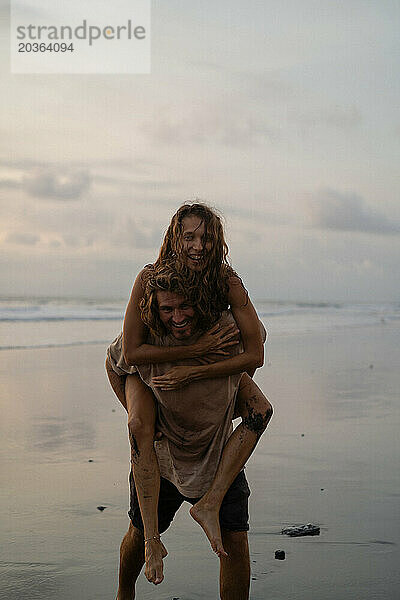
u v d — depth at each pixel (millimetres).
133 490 3738
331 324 32031
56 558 4406
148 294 3375
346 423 8586
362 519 5148
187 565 4379
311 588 3996
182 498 3773
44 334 21328
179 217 3436
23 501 5449
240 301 3473
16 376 12094
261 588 3990
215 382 3477
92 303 48844
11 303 46531
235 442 3555
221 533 3619
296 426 8336
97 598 3891
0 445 7156
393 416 9125
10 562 4328
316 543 4684
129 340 3479
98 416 8789
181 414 3500
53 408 9234
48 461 6613
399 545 4668
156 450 3674
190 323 3393
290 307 53750
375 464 6703
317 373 13406
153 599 3926
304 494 5715
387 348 19375
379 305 73250
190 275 3354
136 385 3631
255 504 5438
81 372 12930
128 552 3791
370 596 3910
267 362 15062
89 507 5344
